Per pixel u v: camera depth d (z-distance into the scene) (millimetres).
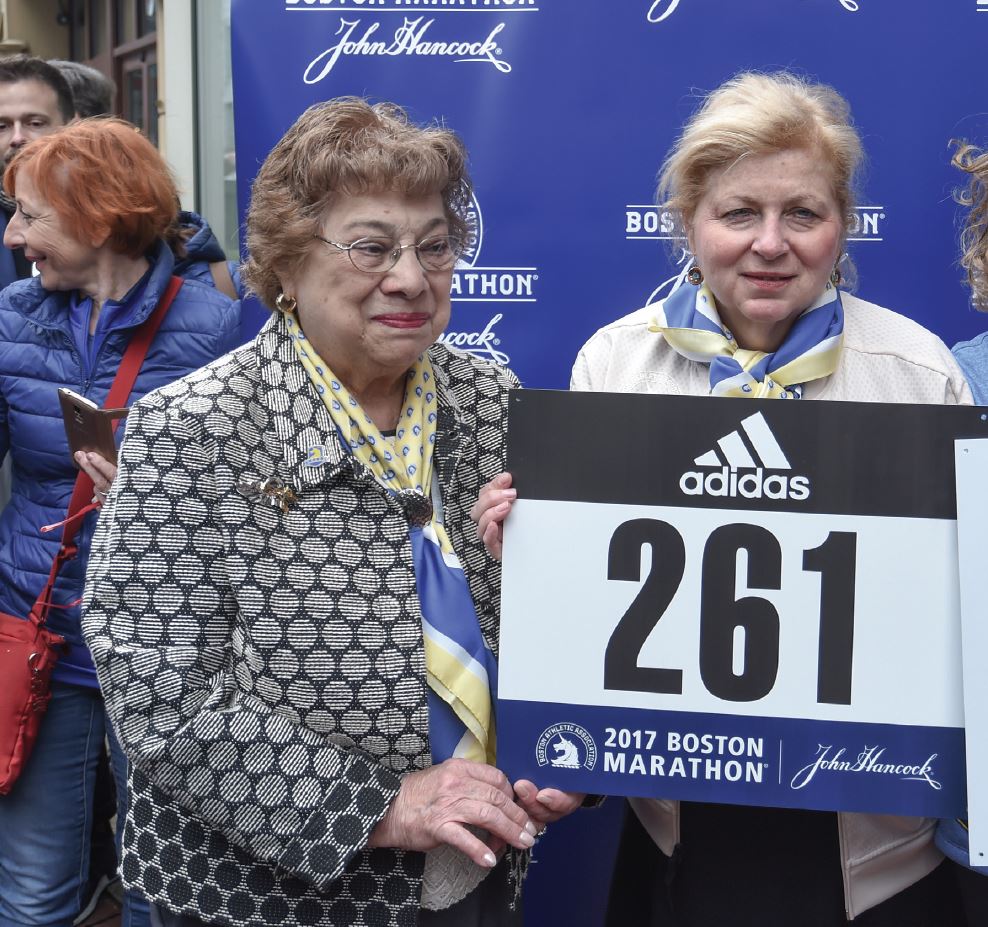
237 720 1794
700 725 1914
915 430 1867
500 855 1987
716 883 2164
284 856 1777
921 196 2838
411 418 1989
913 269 2861
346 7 2879
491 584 2027
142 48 5750
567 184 2900
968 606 1845
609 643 1918
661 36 2846
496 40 2871
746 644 1904
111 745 2852
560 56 2867
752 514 1899
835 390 2184
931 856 2160
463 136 2893
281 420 1890
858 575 1887
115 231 2783
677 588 1910
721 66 2838
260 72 2893
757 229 2066
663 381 2254
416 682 1846
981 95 2807
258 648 1816
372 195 1850
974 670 1844
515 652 1927
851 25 2805
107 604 1799
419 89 2891
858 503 1882
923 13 2793
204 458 1824
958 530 1849
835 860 2131
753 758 1910
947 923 2215
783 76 2533
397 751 1851
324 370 1925
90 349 2824
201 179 4391
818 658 1896
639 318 2365
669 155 2775
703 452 1902
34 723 2811
